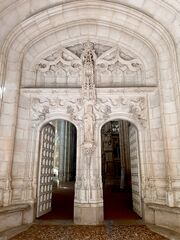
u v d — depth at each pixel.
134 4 7.66
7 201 6.55
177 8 7.01
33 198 7.26
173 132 7.03
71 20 8.34
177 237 5.32
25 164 7.50
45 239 5.38
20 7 7.40
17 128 7.59
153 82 8.12
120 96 8.05
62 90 8.03
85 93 7.94
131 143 9.09
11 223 6.49
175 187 6.57
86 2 7.74
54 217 7.62
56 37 8.67
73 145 23.94
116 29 8.46
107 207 9.10
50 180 8.88
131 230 6.12
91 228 6.31
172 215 6.25
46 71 8.58
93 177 7.21
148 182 7.23
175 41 7.45
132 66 8.52
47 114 8.02
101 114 7.91
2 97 7.34
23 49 8.23
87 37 8.84
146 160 7.48
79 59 8.65
